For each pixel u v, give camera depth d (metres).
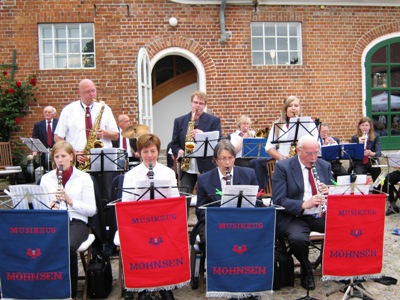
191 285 4.26
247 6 9.01
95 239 4.27
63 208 4.04
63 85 8.66
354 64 9.38
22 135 8.63
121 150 5.16
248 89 9.08
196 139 5.29
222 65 8.99
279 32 9.25
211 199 4.14
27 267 3.47
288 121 5.54
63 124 5.51
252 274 3.55
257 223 3.53
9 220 3.45
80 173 4.14
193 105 5.64
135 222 3.47
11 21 8.54
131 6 8.71
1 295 3.53
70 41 8.74
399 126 9.74
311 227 4.27
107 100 8.74
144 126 6.91
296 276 4.34
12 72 8.56
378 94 9.62
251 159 6.95
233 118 9.06
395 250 5.11
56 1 8.59
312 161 4.12
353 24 9.33
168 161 7.04
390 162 6.54
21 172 8.33
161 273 3.51
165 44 8.82
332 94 9.32
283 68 9.16
